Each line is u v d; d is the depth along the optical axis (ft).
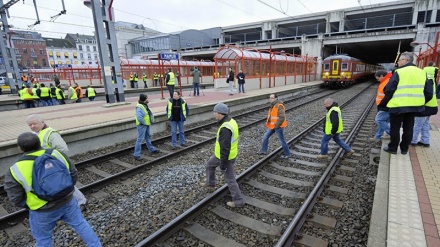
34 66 248.93
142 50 187.52
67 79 108.58
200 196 15.60
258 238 11.66
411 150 18.52
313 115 40.68
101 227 12.80
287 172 18.93
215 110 12.98
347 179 16.92
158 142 27.07
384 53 154.40
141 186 17.35
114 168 20.84
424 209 11.16
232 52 64.28
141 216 13.69
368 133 28.45
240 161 21.12
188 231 12.10
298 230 11.78
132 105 40.40
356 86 95.76
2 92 84.89
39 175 7.83
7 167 20.08
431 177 14.17
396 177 14.24
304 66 99.81
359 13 120.37
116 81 40.14
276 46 125.49
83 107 39.63
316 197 14.66
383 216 10.84
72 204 9.15
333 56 85.56
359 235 11.49
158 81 94.58
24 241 12.17
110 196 16.05
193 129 31.68
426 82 15.97
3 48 65.41
